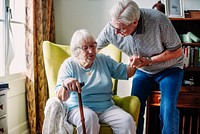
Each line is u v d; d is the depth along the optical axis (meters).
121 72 2.09
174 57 1.97
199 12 2.75
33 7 2.62
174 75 2.10
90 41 1.94
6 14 2.46
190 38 2.74
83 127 1.74
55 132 1.81
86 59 1.95
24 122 2.80
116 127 1.89
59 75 1.97
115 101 2.16
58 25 3.27
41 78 2.79
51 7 3.10
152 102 2.75
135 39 1.98
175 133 2.09
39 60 2.76
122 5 1.77
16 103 2.64
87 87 1.96
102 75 2.03
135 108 1.96
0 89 1.85
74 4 3.21
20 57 2.83
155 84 2.57
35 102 2.79
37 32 2.72
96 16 3.17
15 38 2.77
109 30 2.08
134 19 1.79
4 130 1.92
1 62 2.48
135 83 2.31
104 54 2.26
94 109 1.97
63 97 1.82
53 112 1.81
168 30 1.89
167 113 2.06
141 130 2.32
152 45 1.97
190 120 2.84
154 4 2.90
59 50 2.32
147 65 2.03
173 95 2.07
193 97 2.68
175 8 2.74
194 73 2.97
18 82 2.63
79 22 3.22
